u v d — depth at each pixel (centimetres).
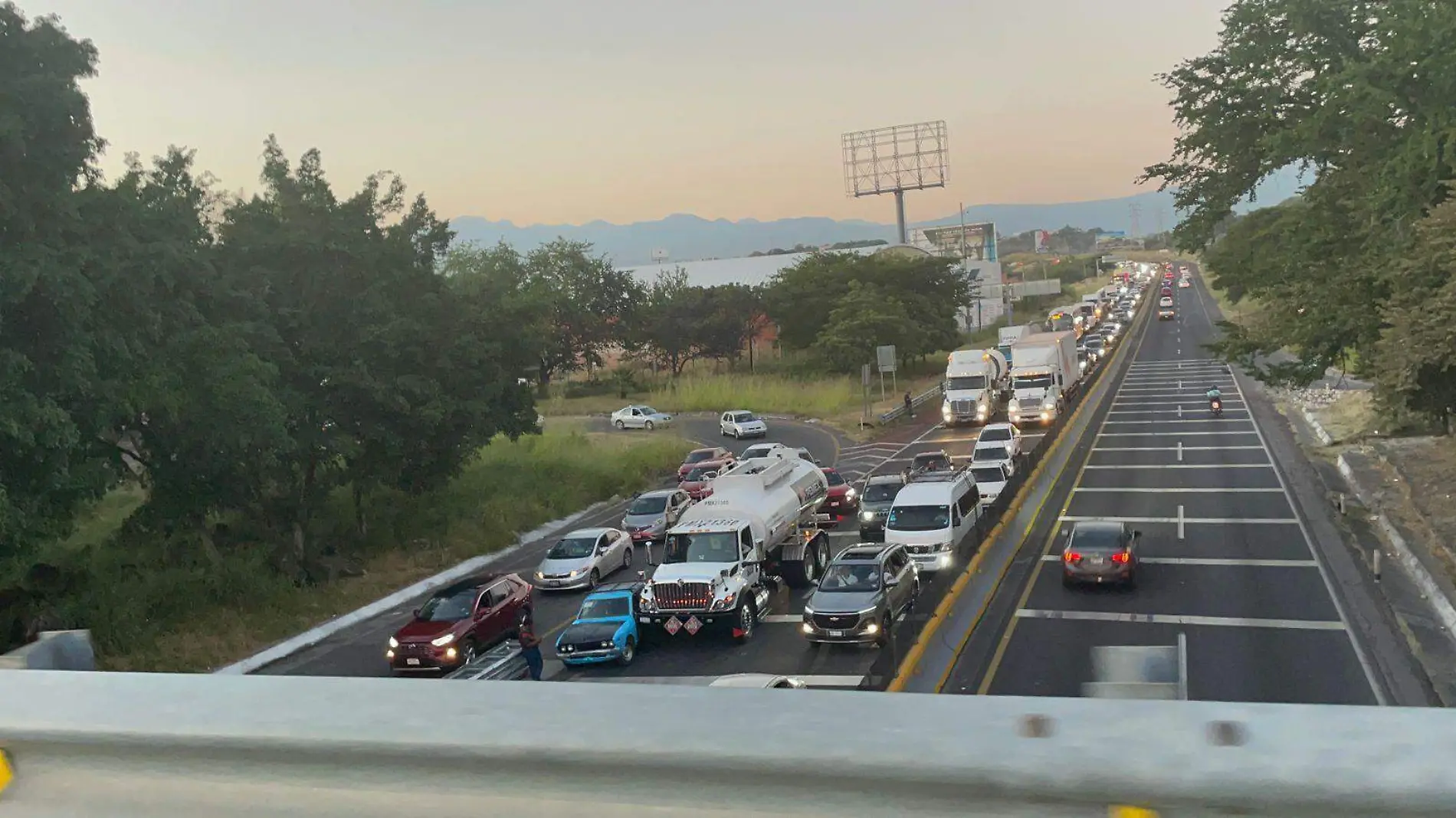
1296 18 2791
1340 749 126
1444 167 2455
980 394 5562
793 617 2456
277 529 3041
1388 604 2181
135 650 2312
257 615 2639
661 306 8794
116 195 2177
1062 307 14800
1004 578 2591
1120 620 2184
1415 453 3559
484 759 155
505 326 3478
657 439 5578
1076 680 1852
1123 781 127
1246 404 5572
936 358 9588
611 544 3100
